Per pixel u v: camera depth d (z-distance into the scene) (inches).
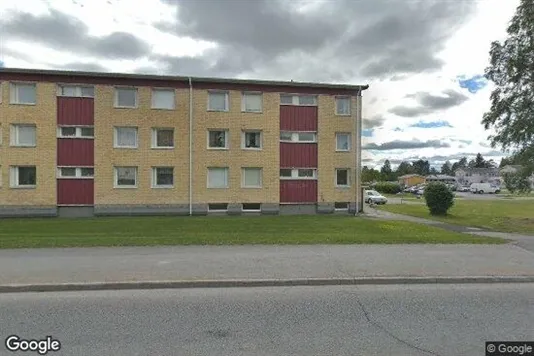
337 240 416.8
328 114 919.7
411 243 406.0
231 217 803.4
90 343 167.6
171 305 221.3
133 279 263.7
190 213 866.1
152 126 853.2
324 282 269.0
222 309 214.4
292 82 903.7
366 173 3213.6
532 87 800.3
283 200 906.7
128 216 835.4
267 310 212.8
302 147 913.5
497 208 1200.2
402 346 165.0
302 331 182.2
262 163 896.9
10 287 247.3
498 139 845.8
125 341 169.8
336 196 925.8
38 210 815.1
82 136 832.9
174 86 863.7
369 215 886.4
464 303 226.4
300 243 400.5
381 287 263.1
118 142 850.8
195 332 180.4
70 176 830.5
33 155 813.2
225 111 881.5
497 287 264.5
